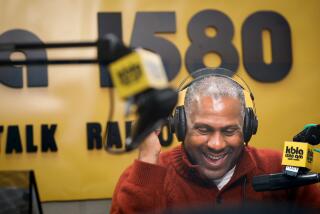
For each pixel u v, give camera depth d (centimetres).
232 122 210
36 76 225
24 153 222
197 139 209
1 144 221
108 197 222
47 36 229
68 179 222
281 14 237
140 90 56
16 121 223
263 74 231
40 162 222
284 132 229
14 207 98
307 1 236
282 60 234
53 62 70
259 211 35
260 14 236
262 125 229
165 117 60
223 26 233
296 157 159
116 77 58
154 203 200
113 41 59
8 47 67
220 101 211
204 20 233
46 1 230
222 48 232
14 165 221
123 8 232
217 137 209
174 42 232
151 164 201
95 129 224
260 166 212
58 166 222
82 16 231
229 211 35
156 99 57
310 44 236
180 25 233
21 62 71
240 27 235
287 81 233
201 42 231
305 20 237
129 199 200
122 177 208
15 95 224
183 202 203
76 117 225
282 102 232
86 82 226
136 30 230
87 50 194
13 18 229
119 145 223
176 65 229
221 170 208
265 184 164
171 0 234
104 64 61
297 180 161
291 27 237
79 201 222
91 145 223
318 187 196
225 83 213
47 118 224
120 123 224
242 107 211
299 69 235
